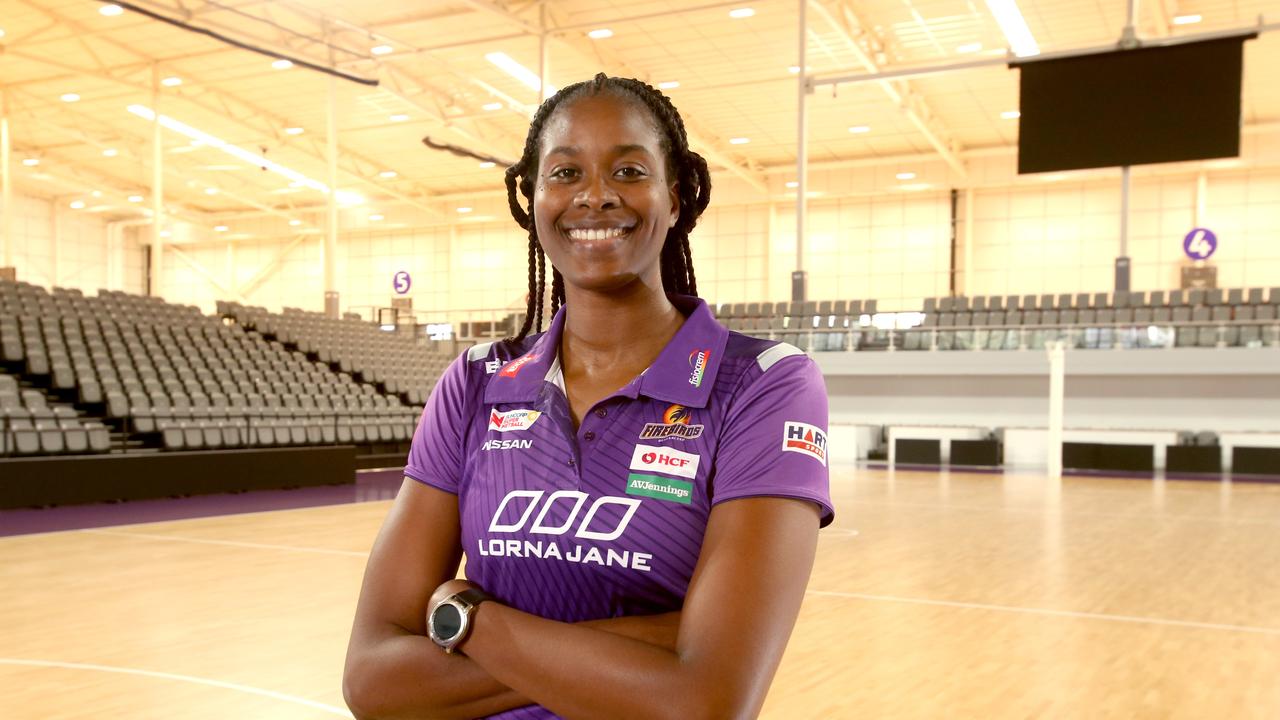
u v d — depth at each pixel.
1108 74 16.22
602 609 1.10
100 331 15.54
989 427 19.67
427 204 33.41
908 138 26.42
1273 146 24.39
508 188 1.34
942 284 28.06
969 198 27.64
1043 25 19.59
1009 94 23.08
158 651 5.09
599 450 1.11
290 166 30.59
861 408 20.55
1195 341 18.41
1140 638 5.65
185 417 13.89
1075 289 26.77
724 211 30.33
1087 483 16.02
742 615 1.01
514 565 1.12
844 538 9.68
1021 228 27.45
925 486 15.38
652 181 1.15
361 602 1.22
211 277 37.31
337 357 19.66
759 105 24.28
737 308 24.02
